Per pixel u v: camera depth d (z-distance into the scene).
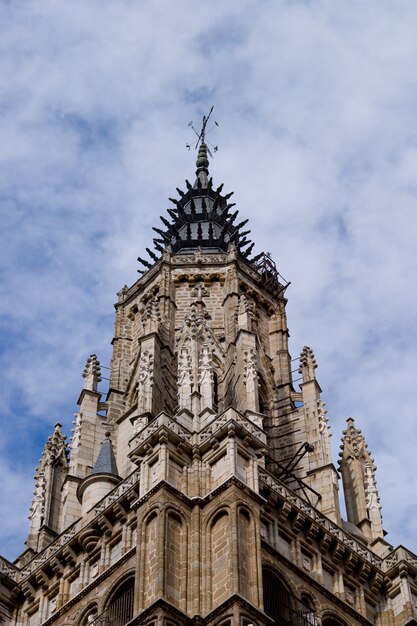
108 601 66.38
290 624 64.81
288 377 88.19
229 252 94.88
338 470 83.00
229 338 86.06
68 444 83.56
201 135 116.88
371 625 69.75
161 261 94.38
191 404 73.44
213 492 66.81
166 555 63.81
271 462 79.12
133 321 93.88
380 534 77.69
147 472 68.88
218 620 60.81
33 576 72.31
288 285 96.75
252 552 64.12
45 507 79.50
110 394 86.25
